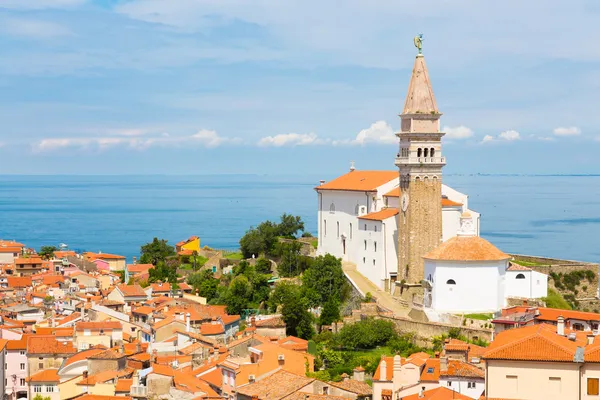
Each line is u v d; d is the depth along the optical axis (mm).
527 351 114812
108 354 183125
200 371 175250
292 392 149250
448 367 155125
